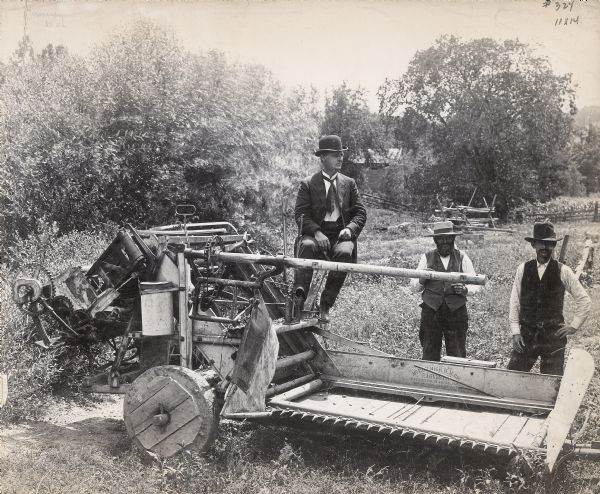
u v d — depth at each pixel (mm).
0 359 5609
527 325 5273
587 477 4125
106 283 5270
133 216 11648
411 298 9688
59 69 11164
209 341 4887
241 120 11656
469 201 14797
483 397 4855
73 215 11148
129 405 4707
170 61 11164
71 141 11062
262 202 12195
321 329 5492
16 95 11078
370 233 14922
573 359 4051
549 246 5160
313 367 5535
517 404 4719
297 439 4910
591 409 5125
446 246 5781
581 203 13062
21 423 5402
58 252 8898
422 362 5145
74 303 5578
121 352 5273
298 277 5141
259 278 4664
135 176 11523
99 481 4312
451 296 5773
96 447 4887
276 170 12133
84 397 6121
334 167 5355
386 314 8734
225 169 11750
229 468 4395
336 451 4707
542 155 12680
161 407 4605
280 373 5406
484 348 7270
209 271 4832
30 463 4492
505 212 14438
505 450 3928
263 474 4344
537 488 3861
